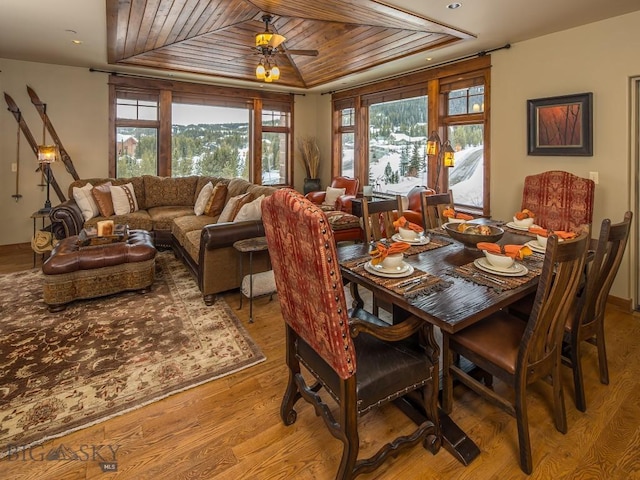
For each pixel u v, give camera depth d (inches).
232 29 170.2
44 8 131.3
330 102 280.1
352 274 76.8
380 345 66.9
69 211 176.7
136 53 189.2
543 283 57.9
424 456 66.8
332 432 59.9
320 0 129.1
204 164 259.0
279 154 288.5
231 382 88.3
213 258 129.9
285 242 55.9
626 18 123.4
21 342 103.2
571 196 126.4
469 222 107.0
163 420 75.2
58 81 208.5
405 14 124.3
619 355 98.8
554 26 135.5
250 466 64.5
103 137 222.7
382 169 245.0
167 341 105.4
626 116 125.3
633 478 61.4
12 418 74.2
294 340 71.1
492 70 166.2
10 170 205.6
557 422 71.4
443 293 66.7
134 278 137.3
